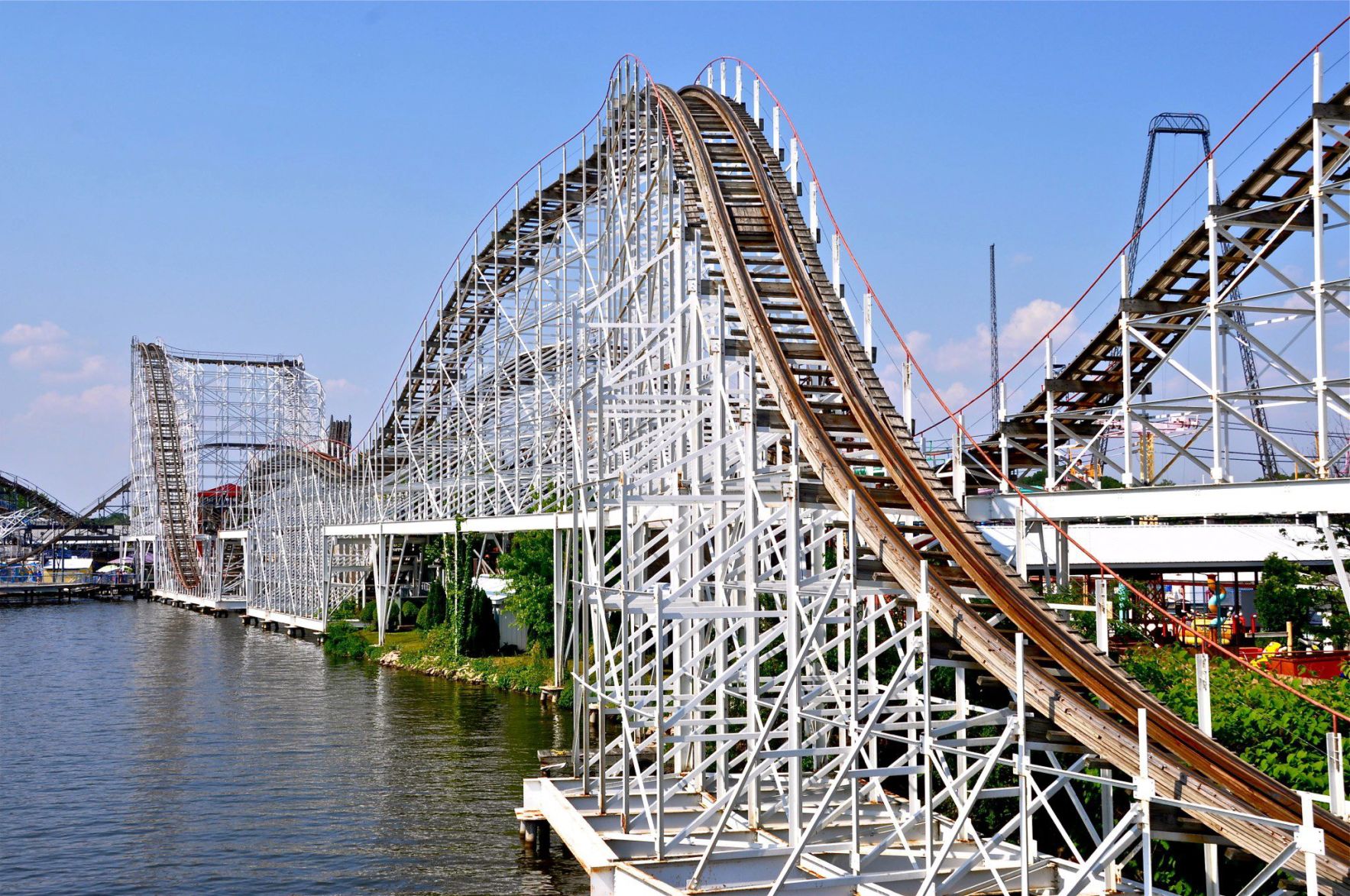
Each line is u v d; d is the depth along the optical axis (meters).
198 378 137.75
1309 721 23.64
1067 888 19.06
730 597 31.95
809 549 30.84
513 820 37.44
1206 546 48.62
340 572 98.50
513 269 75.94
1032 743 21.78
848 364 30.14
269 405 140.75
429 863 33.22
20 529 179.75
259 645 92.94
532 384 78.62
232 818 38.50
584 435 34.34
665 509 36.19
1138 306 33.97
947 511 25.28
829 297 33.06
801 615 28.09
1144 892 19.55
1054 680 20.52
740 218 36.50
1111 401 37.59
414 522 80.25
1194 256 33.72
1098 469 44.47
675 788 30.64
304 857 34.16
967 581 24.23
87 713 59.09
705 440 38.03
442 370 84.50
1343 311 28.98
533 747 48.00
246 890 31.41
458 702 59.78
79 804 40.72
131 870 33.44
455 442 87.00
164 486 145.75
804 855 26.17
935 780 32.47
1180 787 18.41
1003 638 21.95
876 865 25.75
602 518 32.28
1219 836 18.78
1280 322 31.33
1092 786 26.05
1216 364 30.31
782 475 29.44
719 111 44.44
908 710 27.06
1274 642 39.16
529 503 70.69
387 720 54.94
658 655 26.80
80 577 181.00
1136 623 40.53
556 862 33.19
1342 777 19.92
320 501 99.06
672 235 38.38
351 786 42.34
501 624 73.31
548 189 69.12
